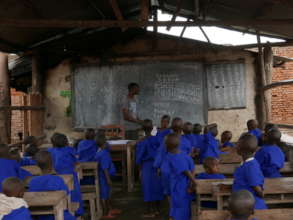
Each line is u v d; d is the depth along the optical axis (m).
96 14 6.80
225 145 5.75
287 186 3.04
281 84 7.43
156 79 8.34
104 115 8.43
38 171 3.98
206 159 3.52
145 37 8.36
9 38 6.92
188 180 3.49
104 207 4.96
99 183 4.85
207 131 5.63
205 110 8.26
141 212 5.06
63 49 8.19
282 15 6.15
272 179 3.21
